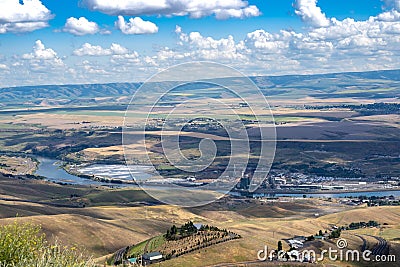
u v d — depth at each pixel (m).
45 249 16.11
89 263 15.64
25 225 17.08
